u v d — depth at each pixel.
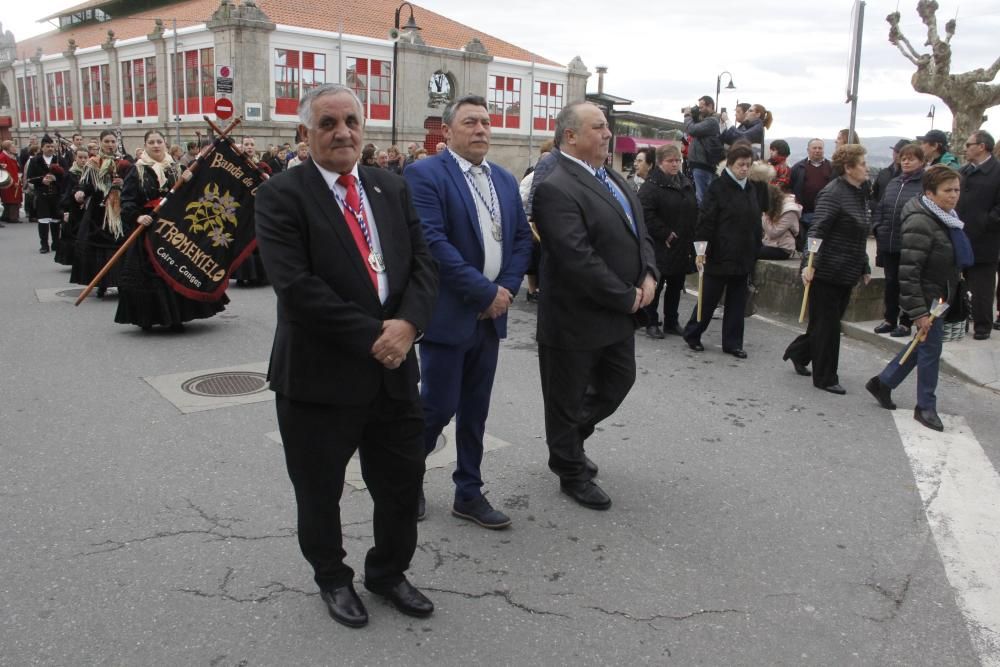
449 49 35.72
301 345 2.77
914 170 7.53
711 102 11.20
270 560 3.49
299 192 2.71
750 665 2.89
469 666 2.83
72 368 6.38
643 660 2.90
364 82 33.38
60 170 13.90
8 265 12.16
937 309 5.41
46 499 4.02
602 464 4.75
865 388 6.26
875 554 3.75
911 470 4.76
